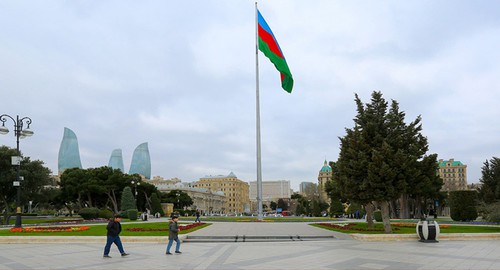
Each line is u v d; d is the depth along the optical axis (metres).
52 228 31.97
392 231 28.89
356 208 76.94
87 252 19.08
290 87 42.47
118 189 82.69
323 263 15.16
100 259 16.61
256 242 24.30
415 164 27.42
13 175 47.28
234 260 16.06
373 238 24.34
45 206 99.25
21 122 32.84
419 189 27.61
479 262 15.26
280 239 25.55
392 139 27.42
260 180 44.91
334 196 42.41
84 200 88.00
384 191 26.53
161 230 29.75
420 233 23.70
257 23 43.28
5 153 47.53
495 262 15.26
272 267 14.25
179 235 24.78
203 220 54.09
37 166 50.47
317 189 140.38
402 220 53.22
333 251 18.98
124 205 63.47
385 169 25.89
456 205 43.97
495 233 25.12
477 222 41.19
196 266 14.58
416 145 27.55
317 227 35.03
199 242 24.48
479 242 23.25
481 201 34.50
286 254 17.92
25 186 49.09
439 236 24.59
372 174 26.30
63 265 14.98
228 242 24.30
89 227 34.69
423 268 13.92
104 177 82.25
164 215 84.50
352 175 27.69
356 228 32.47
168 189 162.25
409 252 18.45
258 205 44.94
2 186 48.16
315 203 91.94
